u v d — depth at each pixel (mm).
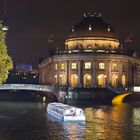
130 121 102000
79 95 160625
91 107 144250
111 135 80625
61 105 116188
